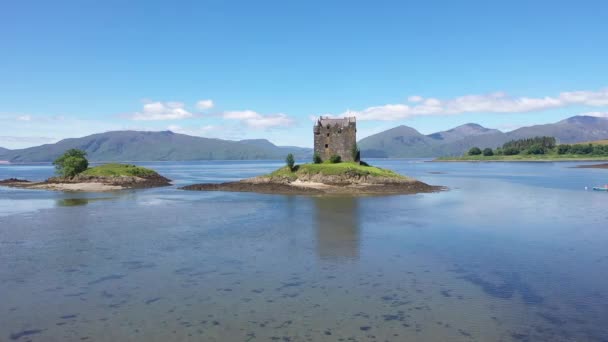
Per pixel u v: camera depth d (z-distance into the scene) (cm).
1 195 6850
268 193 7006
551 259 2691
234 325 1720
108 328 1695
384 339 1598
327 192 7050
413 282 2242
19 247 3030
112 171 9375
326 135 9188
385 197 6338
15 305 1934
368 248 2986
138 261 2656
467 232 3559
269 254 2820
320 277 2331
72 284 2219
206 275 2369
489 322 1742
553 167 17712
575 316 1795
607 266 2527
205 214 4606
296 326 1709
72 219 4275
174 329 1686
